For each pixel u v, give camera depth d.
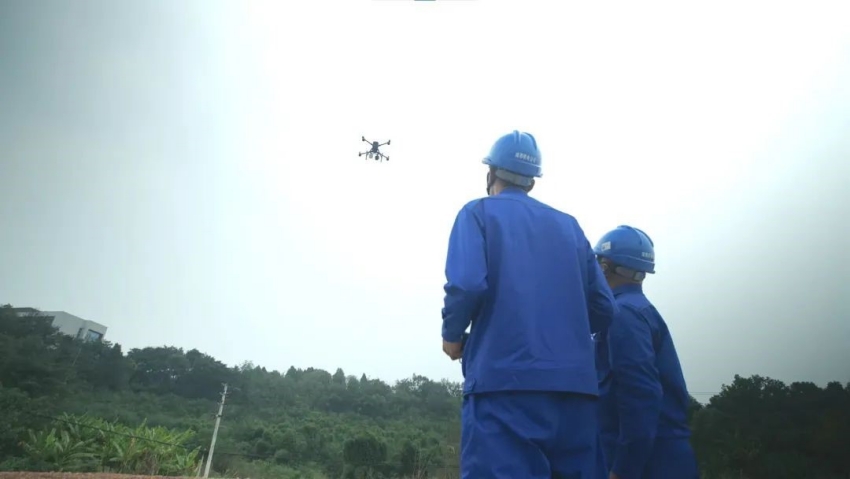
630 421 2.16
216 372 64.25
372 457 45.16
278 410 63.66
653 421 2.16
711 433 16.34
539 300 1.57
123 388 54.50
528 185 1.95
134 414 47.72
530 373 1.44
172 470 24.14
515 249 1.64
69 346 52.16
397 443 46.94
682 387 2.48
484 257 1.61
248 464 45.88
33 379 42.62
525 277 1.59
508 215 1.72
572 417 1.48
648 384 2.18
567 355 1.51
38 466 22.55
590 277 1.83
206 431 50.09
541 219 1.75
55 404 38.88
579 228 1.87
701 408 17.31
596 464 1.51
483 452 1.39
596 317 1.85
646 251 2.63
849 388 15.66
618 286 2.63
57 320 58.69
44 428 26.02
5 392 32.62
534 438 1.39
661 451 2.39
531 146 1.97
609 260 2.65
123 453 23.66
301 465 49.12
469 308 1.52
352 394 69.62
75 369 49.38
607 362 2.49
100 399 49.09
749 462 14.78
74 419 25.89
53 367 45.09
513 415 1.42
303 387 71.12
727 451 15.45
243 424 55.44
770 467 14.41
